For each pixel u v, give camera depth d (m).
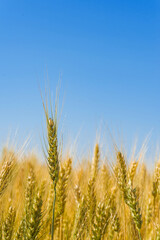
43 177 0.77
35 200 0.65
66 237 0.74
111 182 0.81
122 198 0.73
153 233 0.73
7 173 0.71
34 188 0.71
